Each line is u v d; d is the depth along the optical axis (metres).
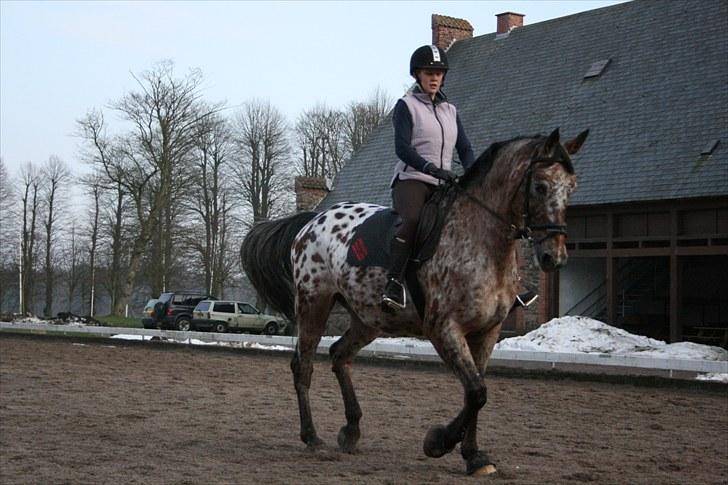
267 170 61.78
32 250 71.38
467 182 7.35
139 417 10.21
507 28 37.88
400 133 7.77
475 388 6.91
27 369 16.50
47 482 6.52
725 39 28.92
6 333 30.08
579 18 35.28
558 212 6.69
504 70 35.91
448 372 17.05
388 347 21.12
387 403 11.98
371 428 9.68
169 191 52.47
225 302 44.19
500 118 33.34
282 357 21.11
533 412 11.27
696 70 28.64
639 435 9.43
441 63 7.90
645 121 28.27
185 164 53.59
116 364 18.19
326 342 23.17
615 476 7.08
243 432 9.27
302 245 8.71
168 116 52.00
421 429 9.66
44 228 72.69
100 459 7.49
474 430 7.13
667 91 28.70
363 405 11.73
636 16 32.94
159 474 6.86
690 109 27.44
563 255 6.65
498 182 7.09
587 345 22.02
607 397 13.02
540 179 6.72
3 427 9.28
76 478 6.67
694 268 31.72
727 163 24.86
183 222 56.84
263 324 44.78
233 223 60.66
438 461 7.77
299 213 9.20
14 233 71.69
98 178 52.62
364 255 7.93
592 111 30.25
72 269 74.44
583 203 27.20
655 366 15.85
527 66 35.00
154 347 24.75
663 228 25.94
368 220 8.14
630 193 26.31
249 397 12.52
